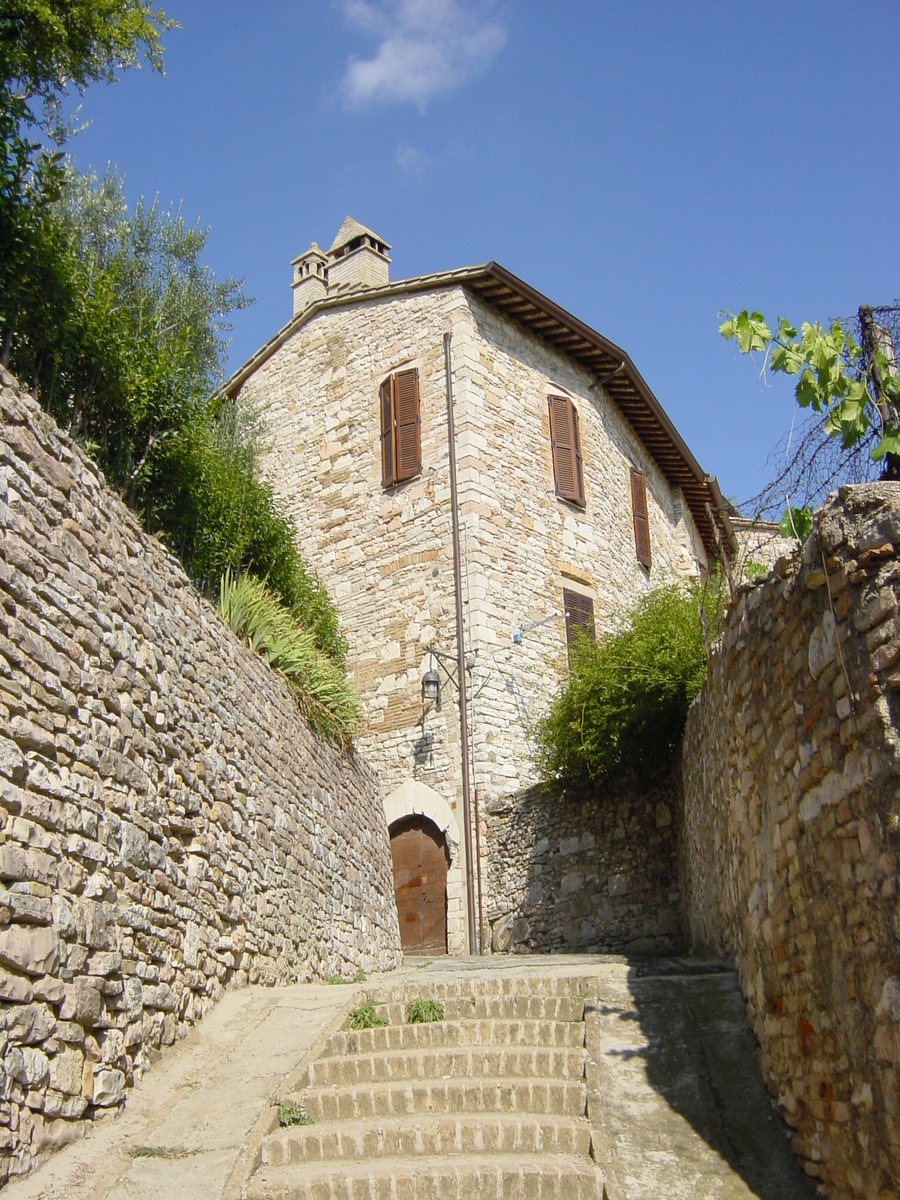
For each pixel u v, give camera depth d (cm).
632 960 1025
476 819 1545
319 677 1222
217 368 1502
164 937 722
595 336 1942
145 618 772
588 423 1977
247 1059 705
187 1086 660
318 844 1127
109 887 647
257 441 1822
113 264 952
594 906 1350
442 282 1806
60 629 634
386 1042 744
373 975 1183
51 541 640
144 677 750
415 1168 568
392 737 1667
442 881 1566
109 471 877
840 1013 496
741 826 723
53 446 663
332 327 1962
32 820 573
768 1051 626
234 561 1170
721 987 767
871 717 454
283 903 980
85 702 654
